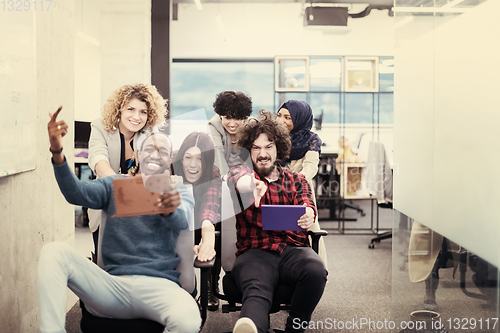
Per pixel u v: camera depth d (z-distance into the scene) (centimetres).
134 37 397
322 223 482
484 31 135
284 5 555
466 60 142
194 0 534
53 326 110
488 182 135
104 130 182
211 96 541
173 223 134
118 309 127
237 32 546
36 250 184
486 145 135
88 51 395
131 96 178
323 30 568
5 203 156
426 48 164
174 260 139
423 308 167
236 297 153
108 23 395
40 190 188
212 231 145
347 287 267
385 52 573
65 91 212
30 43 171
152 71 405
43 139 190
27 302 176
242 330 129
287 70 494
